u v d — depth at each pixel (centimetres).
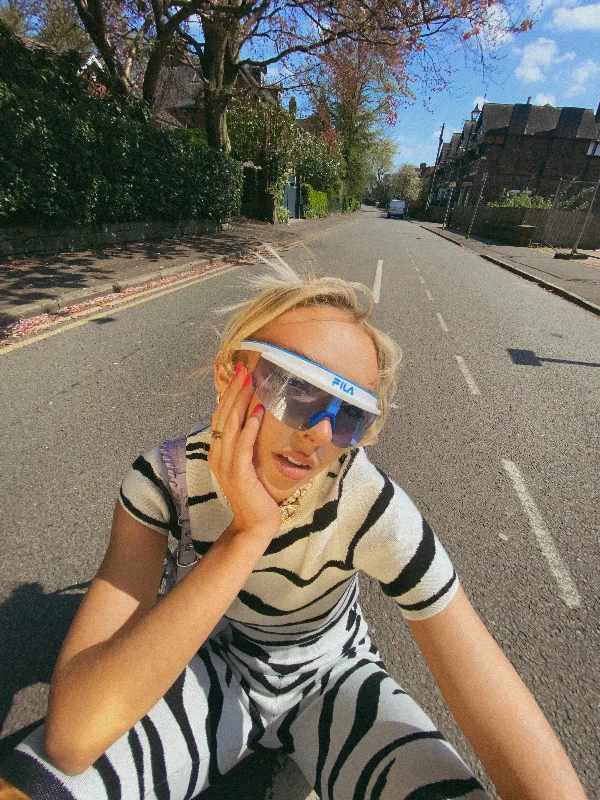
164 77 1870
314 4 1127
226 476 71
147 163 1083
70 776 75
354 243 1753
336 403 69
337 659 112
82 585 199
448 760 86
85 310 596
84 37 1786
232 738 102
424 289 966
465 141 5741
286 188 2548
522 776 77
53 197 822
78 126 845
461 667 84
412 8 1073
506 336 666
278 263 81
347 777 93
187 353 471
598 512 287
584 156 3891
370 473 90
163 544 94
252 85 1577
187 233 1349
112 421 336
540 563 239
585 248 2141
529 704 81
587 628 203
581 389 489
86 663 71
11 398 359
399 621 196
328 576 95
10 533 226
